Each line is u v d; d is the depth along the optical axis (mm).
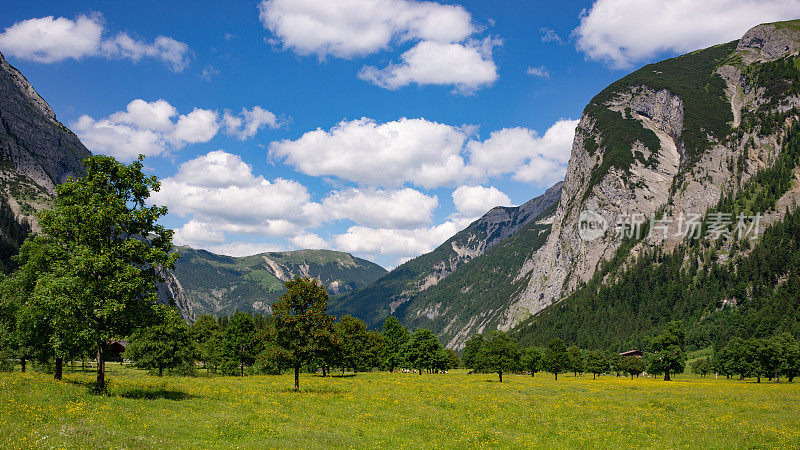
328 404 36469
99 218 28109
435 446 23656
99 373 29922
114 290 27016
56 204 30188
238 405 31875
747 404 47219
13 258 35062
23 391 25406
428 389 55031
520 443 25344
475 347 140500
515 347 112625
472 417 33750
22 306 33156
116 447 17438
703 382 93500
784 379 108812
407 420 30469
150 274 30031
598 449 25609
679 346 99875
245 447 19781
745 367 101750
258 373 82438
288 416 28625
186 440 20266
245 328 81500
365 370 101375
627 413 39062
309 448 20531
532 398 49625
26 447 16078
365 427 27656
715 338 193625
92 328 27531
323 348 44812
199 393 36812
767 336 171250
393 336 106688
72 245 28938
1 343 39188
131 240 29016
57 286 26203
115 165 30984
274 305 45312
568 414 37625
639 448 25719
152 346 61719
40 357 37469
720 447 26062
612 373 149375
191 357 65625
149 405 27422
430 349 99000
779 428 32125
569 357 111625
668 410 41969
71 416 21547
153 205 31750
